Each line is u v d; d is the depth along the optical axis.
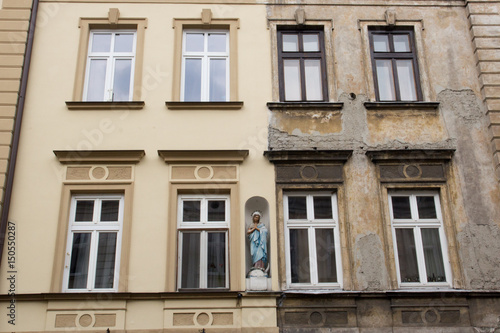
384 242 8.77
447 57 10.12
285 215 9.07
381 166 9.27
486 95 9.70
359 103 9.70
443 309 8.35
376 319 8.27
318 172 9.20
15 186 8.88
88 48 10.16
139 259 8.53
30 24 10.00
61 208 8.80
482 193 9.12
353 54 10.10
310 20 10.34
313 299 8.34
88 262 8.68
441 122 9.61
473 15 10.34
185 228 8.89
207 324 8.19
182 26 10.28
